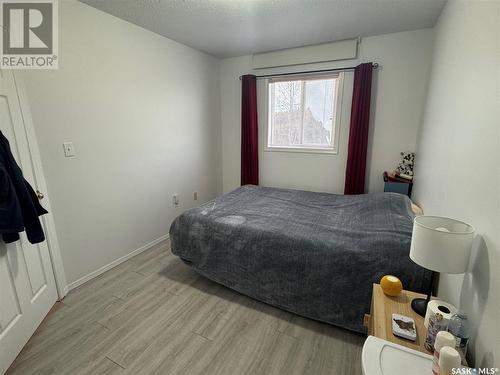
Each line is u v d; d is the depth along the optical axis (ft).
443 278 4.71
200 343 5.34
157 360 4.94
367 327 4.94
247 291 6.58
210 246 6.88
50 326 5.76
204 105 11.84
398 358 2.96
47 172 6.33
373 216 7.14
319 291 5.62
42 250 6.02
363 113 9.71
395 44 9.16
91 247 7.61
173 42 9.78
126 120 8.32
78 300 6.67
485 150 3.40
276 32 8.98
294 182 12.04
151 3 6.88
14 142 5.32
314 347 5.25
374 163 10.30
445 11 6.69
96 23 7.14
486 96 3.52
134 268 8.29
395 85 9.44
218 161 13.47
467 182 4.01
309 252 5.71
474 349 3.14
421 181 7.77
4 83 5.09
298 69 10.83
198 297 6.84
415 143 9.51
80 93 6.91
